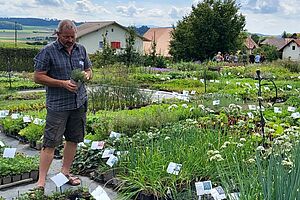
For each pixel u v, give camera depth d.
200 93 16.05
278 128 8.05
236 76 24.19
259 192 3.79
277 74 24.75
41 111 11.70
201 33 43.88
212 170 5.48
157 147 5.90
